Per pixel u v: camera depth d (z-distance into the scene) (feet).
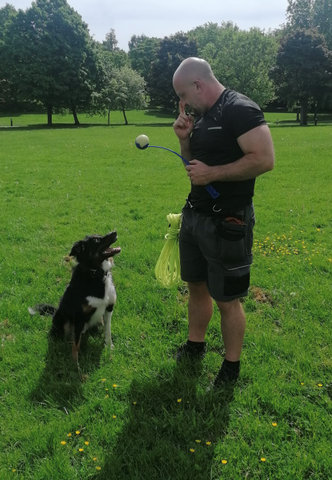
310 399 10.14
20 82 159.02
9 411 10.00
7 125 162.50
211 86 9.54
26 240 22.94
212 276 10.02
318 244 21.02
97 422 9.54
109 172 45.75
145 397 10.39
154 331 13.42
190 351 11.98
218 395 10.25
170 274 12.29
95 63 169.78
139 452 8.71
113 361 11.88
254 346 12.38
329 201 30.58
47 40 157.48
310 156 53.93
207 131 9.40
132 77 177.06
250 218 9.87
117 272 18.12
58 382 10.88
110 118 208.44
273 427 9.10
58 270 18.40
